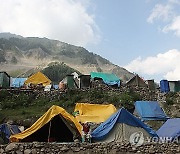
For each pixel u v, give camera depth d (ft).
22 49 528.22
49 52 534.78
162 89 155.33
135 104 130.52
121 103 133.90
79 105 113.91
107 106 114.42
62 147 62.90
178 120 88.17
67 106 134.41
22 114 120.98
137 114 126.41
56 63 407.44
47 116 73.82
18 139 70.79
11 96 140.26
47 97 143.02
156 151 68.23
